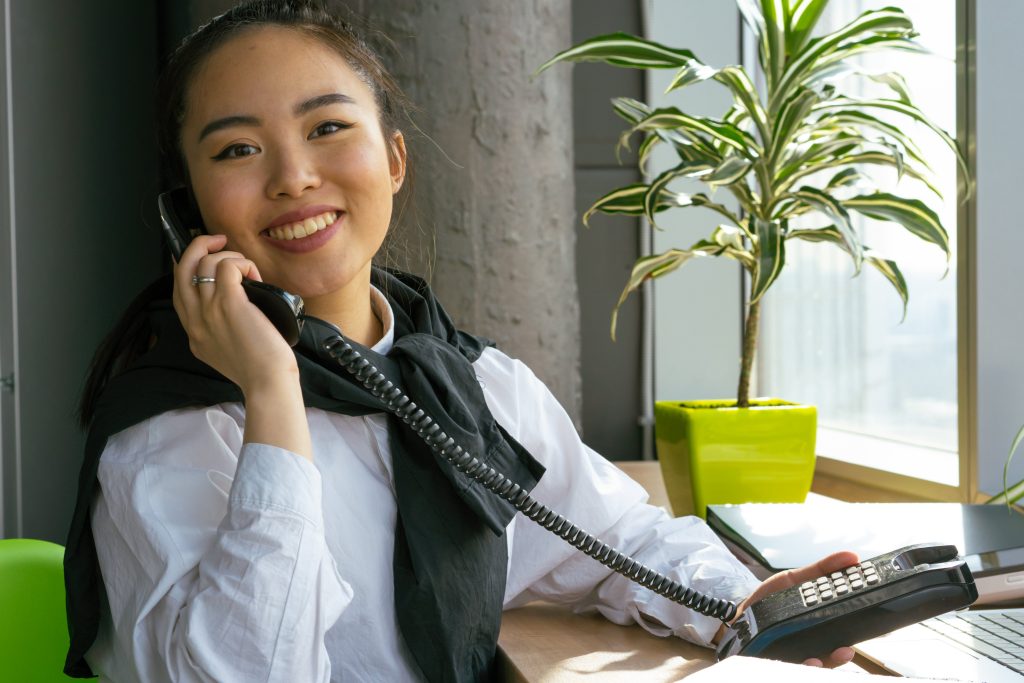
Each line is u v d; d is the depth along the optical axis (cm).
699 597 118
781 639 103
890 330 235
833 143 188
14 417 217
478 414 120
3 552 118
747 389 201
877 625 101
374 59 120
